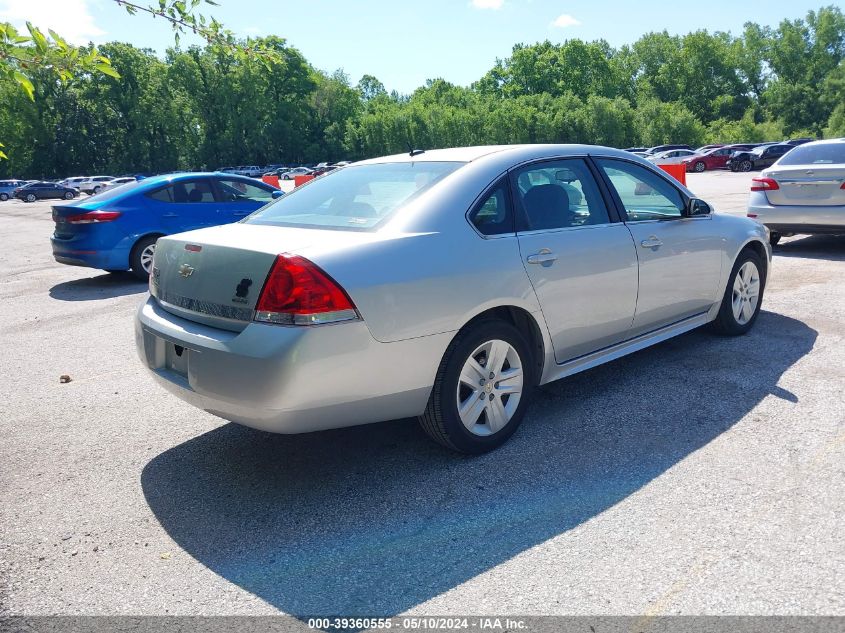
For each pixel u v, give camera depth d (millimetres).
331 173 4180
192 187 9609
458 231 3328
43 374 5281
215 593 2490
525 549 2670
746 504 2914
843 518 2773
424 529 2855
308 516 3006
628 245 4098
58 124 82188
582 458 3424
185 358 3217
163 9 3596
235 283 2990
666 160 42594
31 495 3289
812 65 90750
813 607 2258
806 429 3621
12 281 9898
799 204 8664
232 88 85062
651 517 2852
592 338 3996
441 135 90250
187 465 3568
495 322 3412
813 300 6438
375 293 2959
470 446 3438
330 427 3025
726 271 5004
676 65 97375
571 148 4125
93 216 8883
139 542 2850
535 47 97875
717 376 4492
